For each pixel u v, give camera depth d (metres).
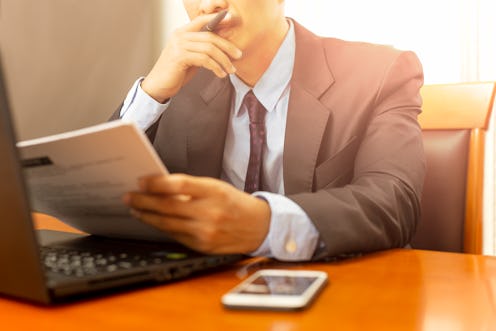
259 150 1.09
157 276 0.49
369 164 0.87
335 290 0.48
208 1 1.04
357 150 0.98
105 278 0.45
